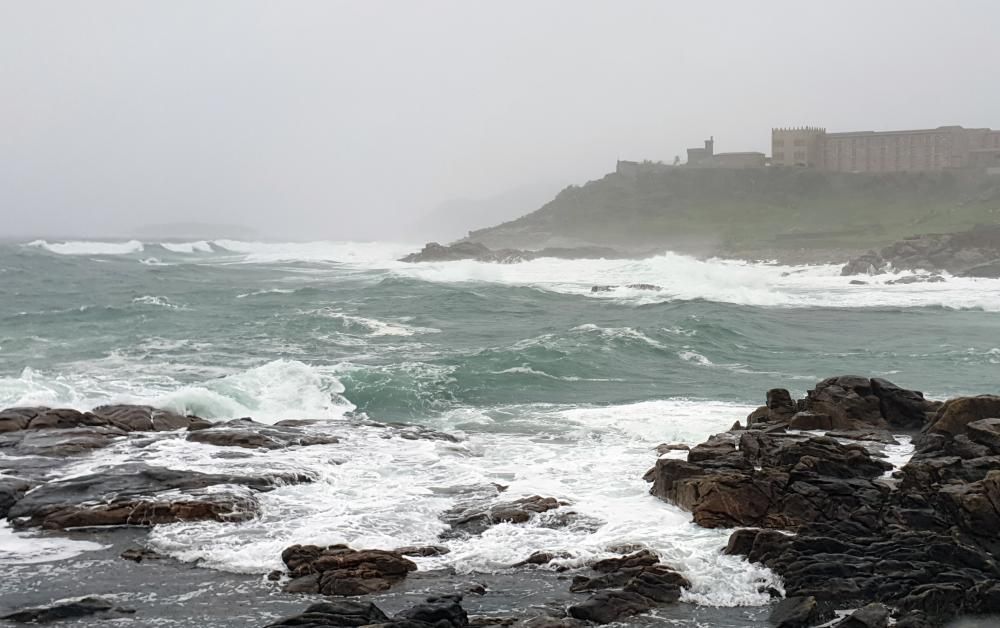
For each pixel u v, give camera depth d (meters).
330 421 25.09
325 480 19.86
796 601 13.86
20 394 25.48
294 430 23.56
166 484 18.66
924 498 16.94
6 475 19.16
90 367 32.25
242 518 17.39
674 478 18.61
